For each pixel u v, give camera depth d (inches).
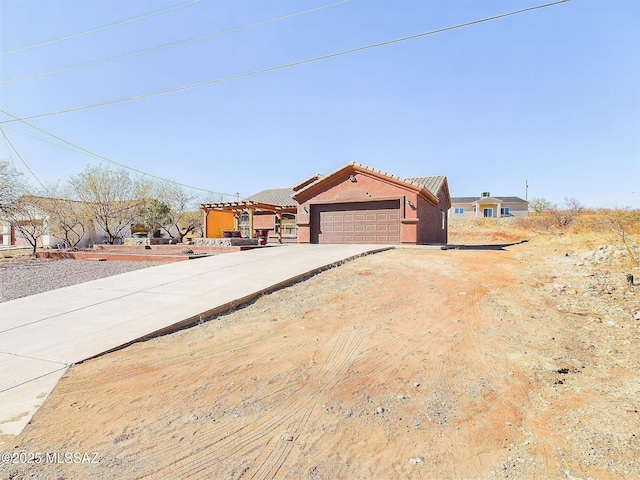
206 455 119.5
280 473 110.7
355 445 123.6
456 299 286.4
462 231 1487.5
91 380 174.7
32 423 139.2
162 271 437.4
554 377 165.9
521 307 265.3
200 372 180.5
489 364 180.2
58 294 354.0
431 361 184.9
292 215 1163.9
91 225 1106.7
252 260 477.4
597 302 270.2
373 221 710.5
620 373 168.7
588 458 115.3
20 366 191.5
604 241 502.6
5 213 842.8
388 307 270.2
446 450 120.6
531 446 121.7
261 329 237.6
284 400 152.6
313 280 357.7
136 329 239.3
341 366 182.1
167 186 1273.4
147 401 154.6
